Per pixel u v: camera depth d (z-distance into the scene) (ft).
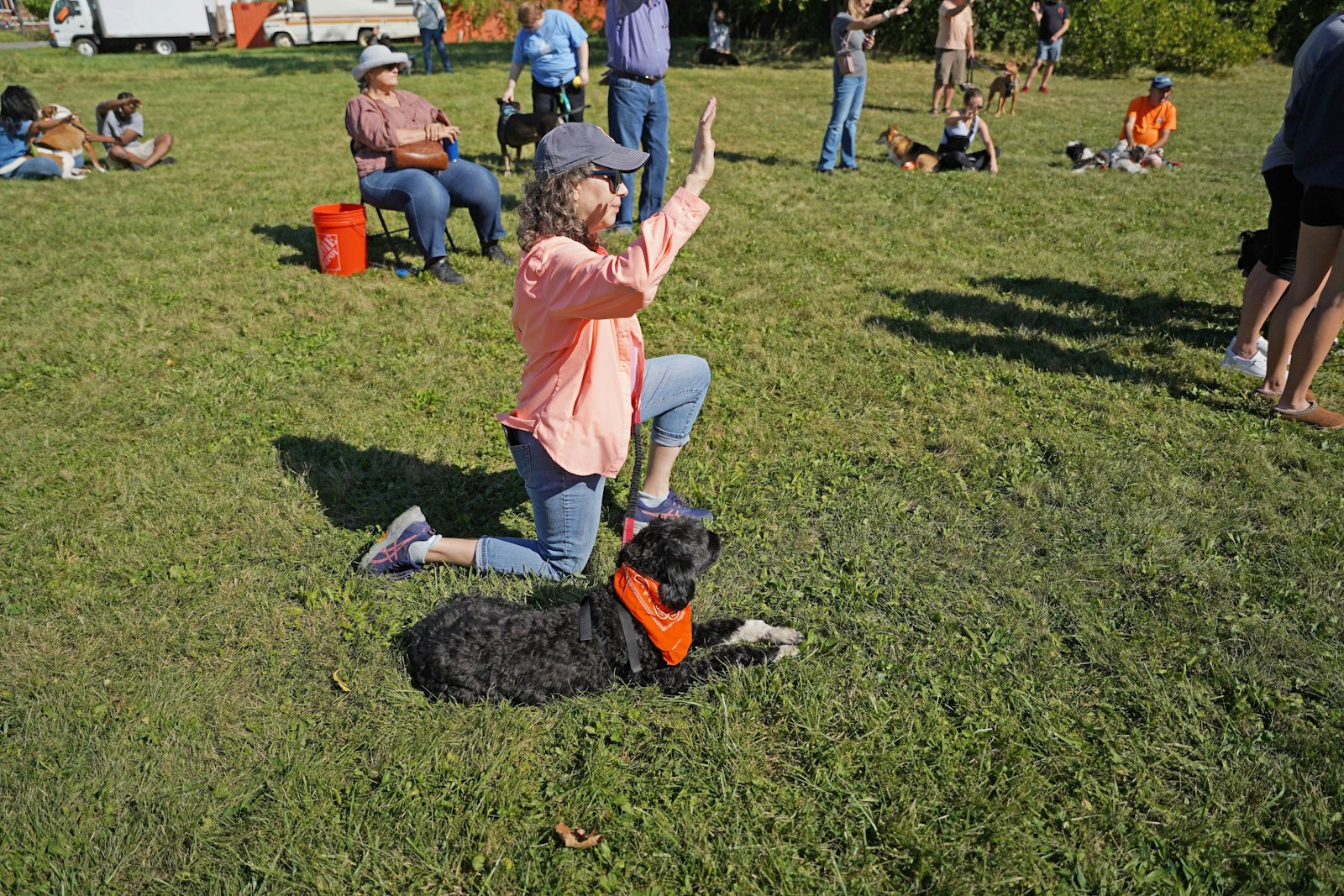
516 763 8.77
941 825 8.11
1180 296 20.89
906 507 13.06
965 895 7.42
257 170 35.58
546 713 9.33
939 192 31.42
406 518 11.57
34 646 10.35
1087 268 23.18
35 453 14.61
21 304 21.04
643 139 26.02
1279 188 14.94
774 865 7.70
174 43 101.19
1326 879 7.43
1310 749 8.67
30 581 11.45
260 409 16.10
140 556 11.98
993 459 14.23
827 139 34.01
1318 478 13.35
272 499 13.35
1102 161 35.14
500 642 9.33
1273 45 78.89
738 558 12.07
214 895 7.53
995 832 7.93
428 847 7.93
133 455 14.49
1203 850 7.76
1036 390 16.43
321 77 69.62
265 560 12.03
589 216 9.23
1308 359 14.44
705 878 7.69
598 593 9.59
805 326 19.65
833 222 27.76
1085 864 7.67
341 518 12.96
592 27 110.42
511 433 10.30
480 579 11.48
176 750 8.85
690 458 14.51
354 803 8.29
